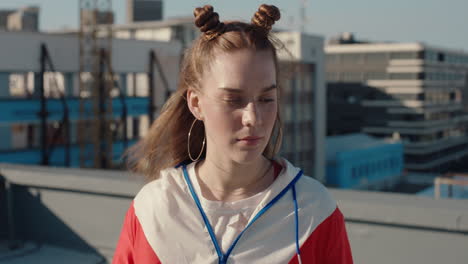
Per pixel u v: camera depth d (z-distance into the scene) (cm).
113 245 371
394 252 274
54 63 3888
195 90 126
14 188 412
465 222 249
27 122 3581
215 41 121
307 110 6119
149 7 8244
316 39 6166
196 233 130
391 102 9525
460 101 10881
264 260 125
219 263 126
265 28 123
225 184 133
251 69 116
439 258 262
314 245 128
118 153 4222
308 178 135
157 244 131
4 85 3609
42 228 402
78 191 380
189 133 148
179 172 140
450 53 10294
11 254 386
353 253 286
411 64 9338
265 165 136
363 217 277
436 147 9744
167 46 4588
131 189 347
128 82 5556
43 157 3656
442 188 4859
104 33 6794
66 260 373
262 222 127
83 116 4091
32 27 7300
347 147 7000
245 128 116
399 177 7825
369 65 9669
